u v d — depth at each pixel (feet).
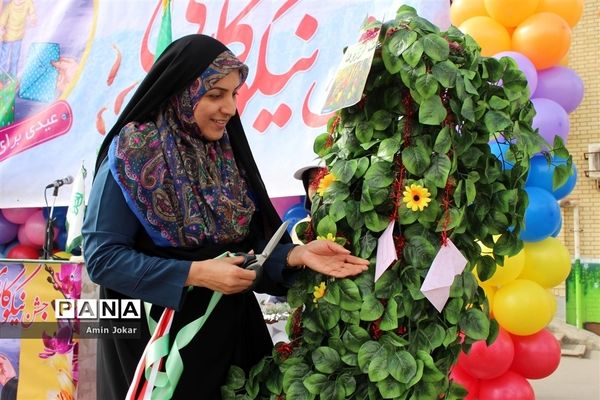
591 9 25.58
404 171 3.96
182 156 4.22
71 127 10.96
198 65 4.20
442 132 3.80
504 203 4.20
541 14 8.17
